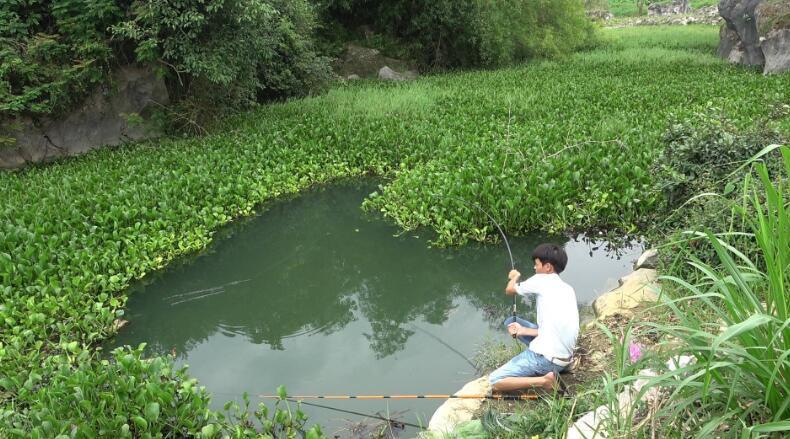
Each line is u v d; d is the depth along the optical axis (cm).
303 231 893
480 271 736
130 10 1196
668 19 4084
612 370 418
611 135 1045
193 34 1187
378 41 2336
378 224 898
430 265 761
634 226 773
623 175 838
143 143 1273
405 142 1165
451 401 457
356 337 612
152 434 423
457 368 533
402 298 693
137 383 454
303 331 632
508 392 452
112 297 671
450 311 651
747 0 1909
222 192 938
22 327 582
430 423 435
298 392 513
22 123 1171
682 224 633
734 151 647
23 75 1141
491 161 941
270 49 1445
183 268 773
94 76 1180
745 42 1947
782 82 1478
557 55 2492
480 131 1202
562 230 806
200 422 436
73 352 530
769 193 271
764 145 648
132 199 885
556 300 448
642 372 375
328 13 2281
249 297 710
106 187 943
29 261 689
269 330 637
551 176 873
